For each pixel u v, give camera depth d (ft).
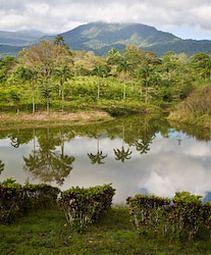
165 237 52.65
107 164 131.85
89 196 56.65
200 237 54.19
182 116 283.59
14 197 58.08
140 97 382.83
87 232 54.65
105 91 385.70
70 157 146.00
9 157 145.18
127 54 575.38
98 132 224.53
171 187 100.78
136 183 104.68
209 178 111.24
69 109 297.74
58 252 46.42
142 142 185.47
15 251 46.26
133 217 58.90
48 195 68.08
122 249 48.39
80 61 540.93
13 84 366.02
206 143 181.57
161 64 535.60
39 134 213.25
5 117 254.47
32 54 376.27
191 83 407.85
